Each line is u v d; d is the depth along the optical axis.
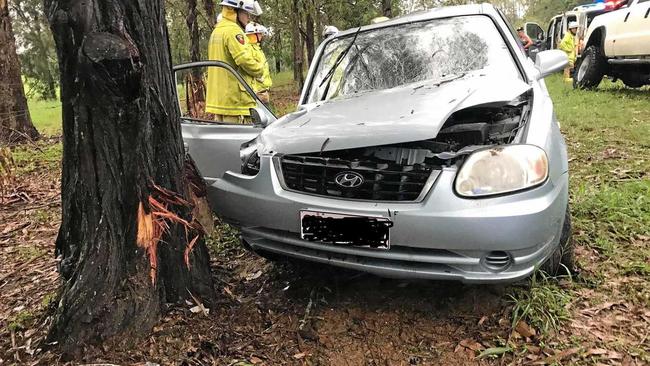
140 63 2.10
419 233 2.19
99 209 2.29
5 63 8.65
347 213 2.29
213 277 2.89
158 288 2.44
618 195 3.69
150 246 2.35
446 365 2.22
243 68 4.97
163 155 2.38
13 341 2.49
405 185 2.26
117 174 2.26
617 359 2.17
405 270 2.29
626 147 5.30
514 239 2.13
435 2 17.67
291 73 27.22
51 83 14.34
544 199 2.19
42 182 5.97
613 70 9.55
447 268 2.26
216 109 5.02
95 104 2.16
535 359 2.21
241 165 3.00
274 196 2.48
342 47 3.86
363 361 2.28
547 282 2.61
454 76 3.19
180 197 2.46
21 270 3.44
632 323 2.40
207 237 3.51
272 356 2.30
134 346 2.31
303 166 2.46
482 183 2.15
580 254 3.04
